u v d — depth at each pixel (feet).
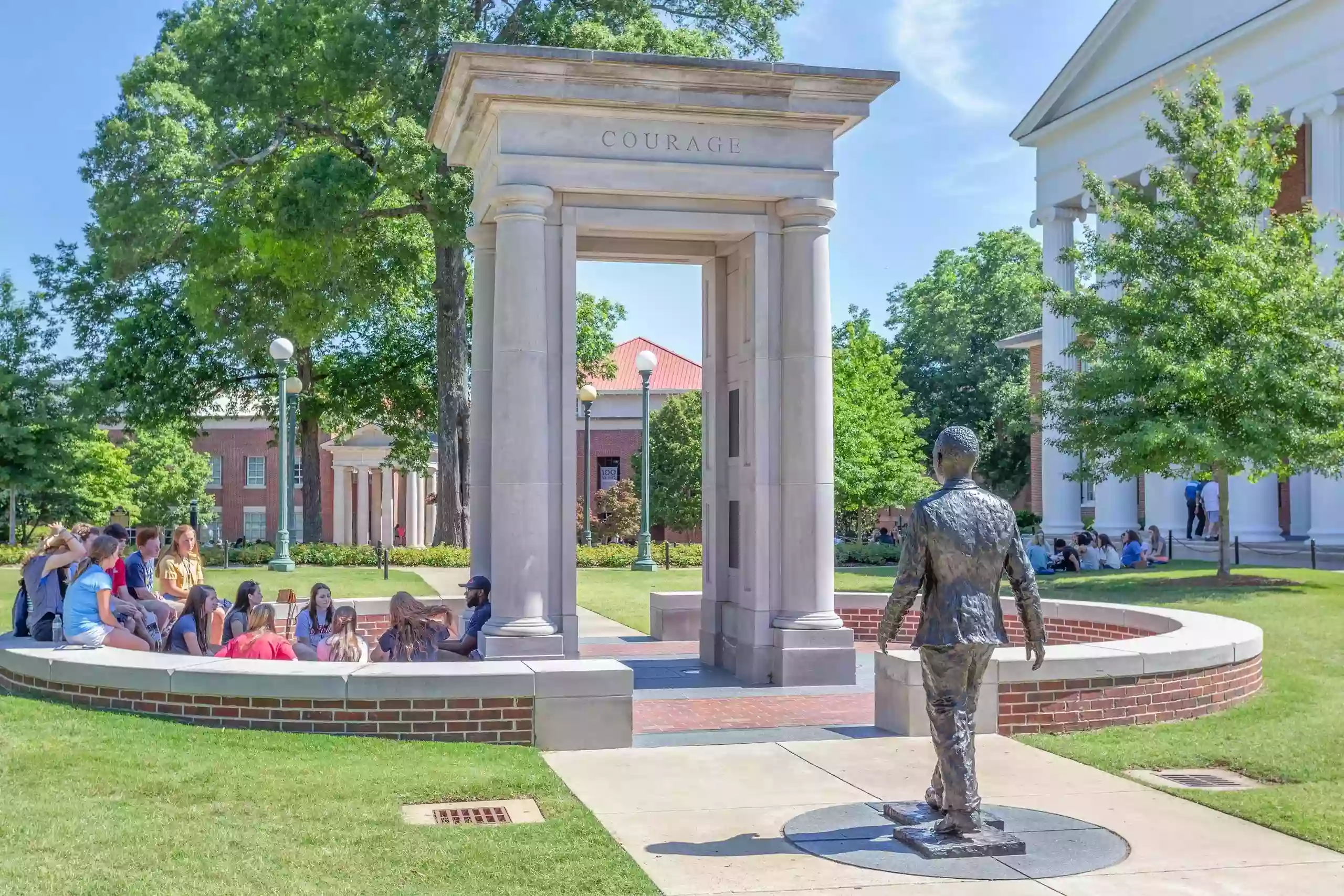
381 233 113.50
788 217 40.37
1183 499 106.22
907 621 52.60
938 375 204.33
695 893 18.34
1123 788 25.20
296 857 19.34
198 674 28.81
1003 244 203.62
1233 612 53.36
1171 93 71.36
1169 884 18.85
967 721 21.07
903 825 21.76
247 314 105.29
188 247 109.40
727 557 44.45
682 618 53.62
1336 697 35.22
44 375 132.77
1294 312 64.44
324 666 29.45
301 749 26.61
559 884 18.51
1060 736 30.40
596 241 43.45
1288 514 106.73
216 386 143.13
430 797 23.59
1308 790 24.67
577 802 23.67
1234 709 33.83
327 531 228.84
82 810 21.33
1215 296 65.16
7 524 167.63
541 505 37.47
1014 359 200.54
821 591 40.19
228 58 99.09
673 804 23.86
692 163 39.11
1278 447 63.00
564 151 38.29
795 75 38.93
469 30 99.19
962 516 20.84
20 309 134.21
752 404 40.86
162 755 25.30
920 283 214.07
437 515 116.16
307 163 95.35
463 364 116.67
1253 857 20.30
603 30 92.68
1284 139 71.87
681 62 37.99
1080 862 19.93
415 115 96.22
